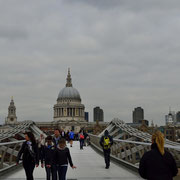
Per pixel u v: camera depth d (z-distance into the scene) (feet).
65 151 49.29
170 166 29.19
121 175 65.05
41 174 69.46
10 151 77.87
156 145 29.84
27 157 47.60
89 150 152.35
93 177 62.95
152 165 28.96
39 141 61.21
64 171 48.93
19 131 156.46
